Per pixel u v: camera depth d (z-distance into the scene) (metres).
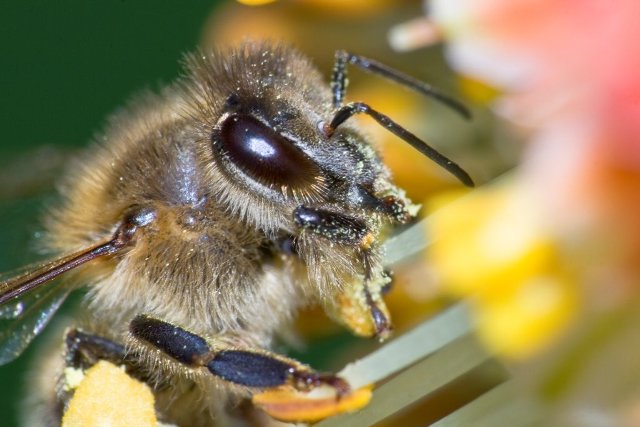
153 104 0.06
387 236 0.06
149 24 0.07
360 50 0.06
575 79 0.06
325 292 0.06
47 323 0.06
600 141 0.06
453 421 0.06
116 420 0.06
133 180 0.06
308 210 0.05
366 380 0.06
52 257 0.06
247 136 0.05
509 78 0.06
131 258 0.06
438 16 0.06
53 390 0.06
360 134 0.06
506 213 0.06
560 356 0.06
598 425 0.06
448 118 0.06
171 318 0.06
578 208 0.06
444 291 0.06
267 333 0.06
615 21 0.06
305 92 0.06
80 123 0.07
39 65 0.07
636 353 0.06
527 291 0.06
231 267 0.06
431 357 0.06
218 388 0.06
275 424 0.06
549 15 0.06
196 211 0.06
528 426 0.06
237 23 0.06
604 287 0.06
